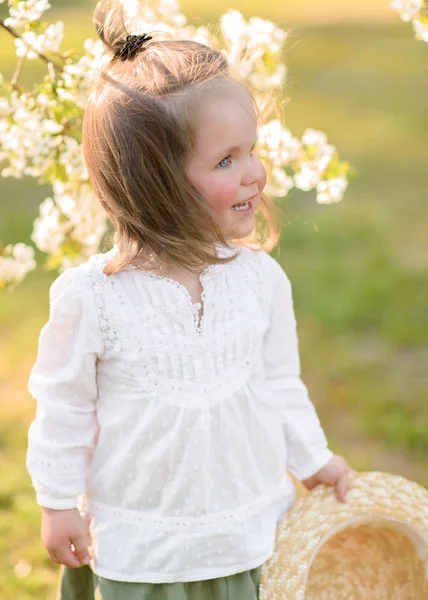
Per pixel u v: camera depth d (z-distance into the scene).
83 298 2.17
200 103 2.09
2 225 7.14
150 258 2.19
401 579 2.46
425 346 5.16
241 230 2.20
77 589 2.47
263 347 2.44
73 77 2.55
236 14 2.76
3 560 3.33
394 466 3.97
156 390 2.16
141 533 2.19
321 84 11.60
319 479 2.48
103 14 2.35
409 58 12.77
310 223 7.18
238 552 2.22
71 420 2.22
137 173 2.12
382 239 6.84
